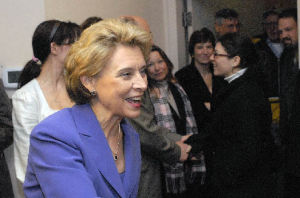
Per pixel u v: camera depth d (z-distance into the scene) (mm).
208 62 3082
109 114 1142
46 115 1898
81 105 1163
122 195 1127
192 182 2723
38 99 1934
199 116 3033
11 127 2320
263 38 3348
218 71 2488
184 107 2734
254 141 2205
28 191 1149
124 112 1112
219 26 3475
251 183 2279
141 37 1088
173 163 2383
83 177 1021
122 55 1066
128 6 3412
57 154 1041
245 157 2211
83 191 995
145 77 1147
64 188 1002
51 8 2697
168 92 2676
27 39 2703
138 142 1315
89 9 3023
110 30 1060
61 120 1104
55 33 1922
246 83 2332
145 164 2266
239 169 2242
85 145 1094
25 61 2717
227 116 2316
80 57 1068
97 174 1091
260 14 3559
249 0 3594
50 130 1065
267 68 3135
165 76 2650
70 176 1016
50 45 1930
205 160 2760
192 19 3816
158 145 2248
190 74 3137
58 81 1977
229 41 2410
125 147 1244
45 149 1054
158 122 2564
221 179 2311
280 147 2748
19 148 1929
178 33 3768
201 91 3086
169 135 2496
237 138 2270
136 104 1110
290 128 2479
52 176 1023
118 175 1132
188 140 2484
